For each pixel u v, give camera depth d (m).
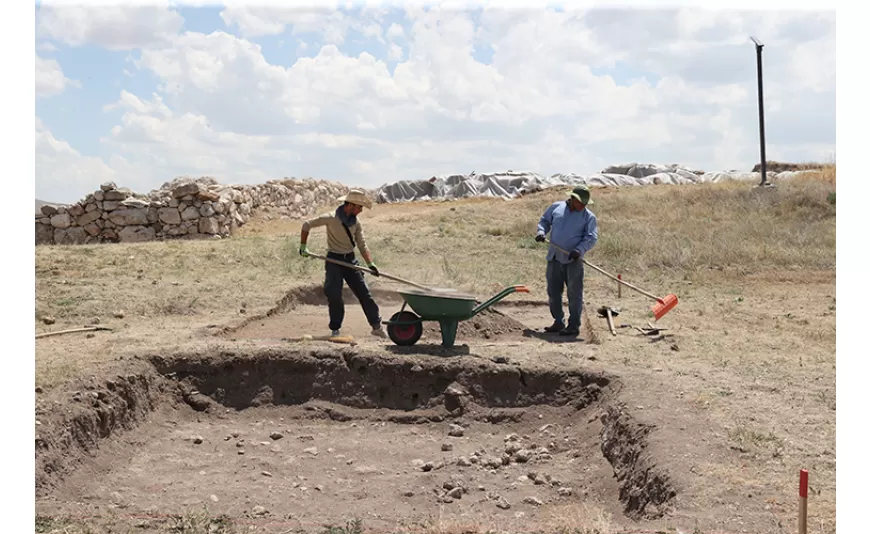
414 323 9.73
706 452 6.45
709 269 17.59
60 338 10.06
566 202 11.42
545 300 13.95
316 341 9.90
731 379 8.75
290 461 7.55
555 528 5.55
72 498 6.40
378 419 8.77
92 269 14.99
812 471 6.11
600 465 7.39
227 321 11.27
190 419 8.70
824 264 17.89
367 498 6.70
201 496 6.61
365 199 10.21
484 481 7.17
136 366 8.59
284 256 16.92
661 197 26.98
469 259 18.00
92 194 24.06
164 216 23.88
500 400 8.81
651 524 5.45
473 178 37.28
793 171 35.00
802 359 9.86
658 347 10.38
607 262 18.03
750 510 5.44
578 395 8.68
